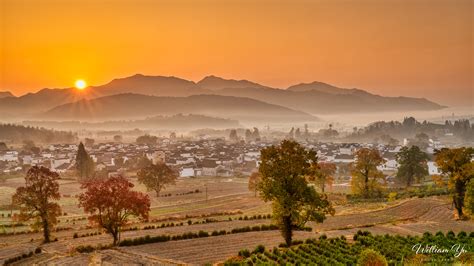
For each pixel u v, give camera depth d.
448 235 65.81
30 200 76.62
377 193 120.00
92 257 59.69
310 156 60.56
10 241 78.31
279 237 70.50
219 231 75.25
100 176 191.38
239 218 92.88
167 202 131.12
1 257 61.69
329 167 140.50
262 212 107.19
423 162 144.62
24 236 83.56
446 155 86.75
